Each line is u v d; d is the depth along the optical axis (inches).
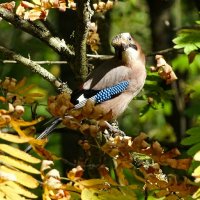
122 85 492.1
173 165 294.7
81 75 435.5
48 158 272.1
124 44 504.4
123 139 296.4
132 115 766.5
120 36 511.5
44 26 473.4
